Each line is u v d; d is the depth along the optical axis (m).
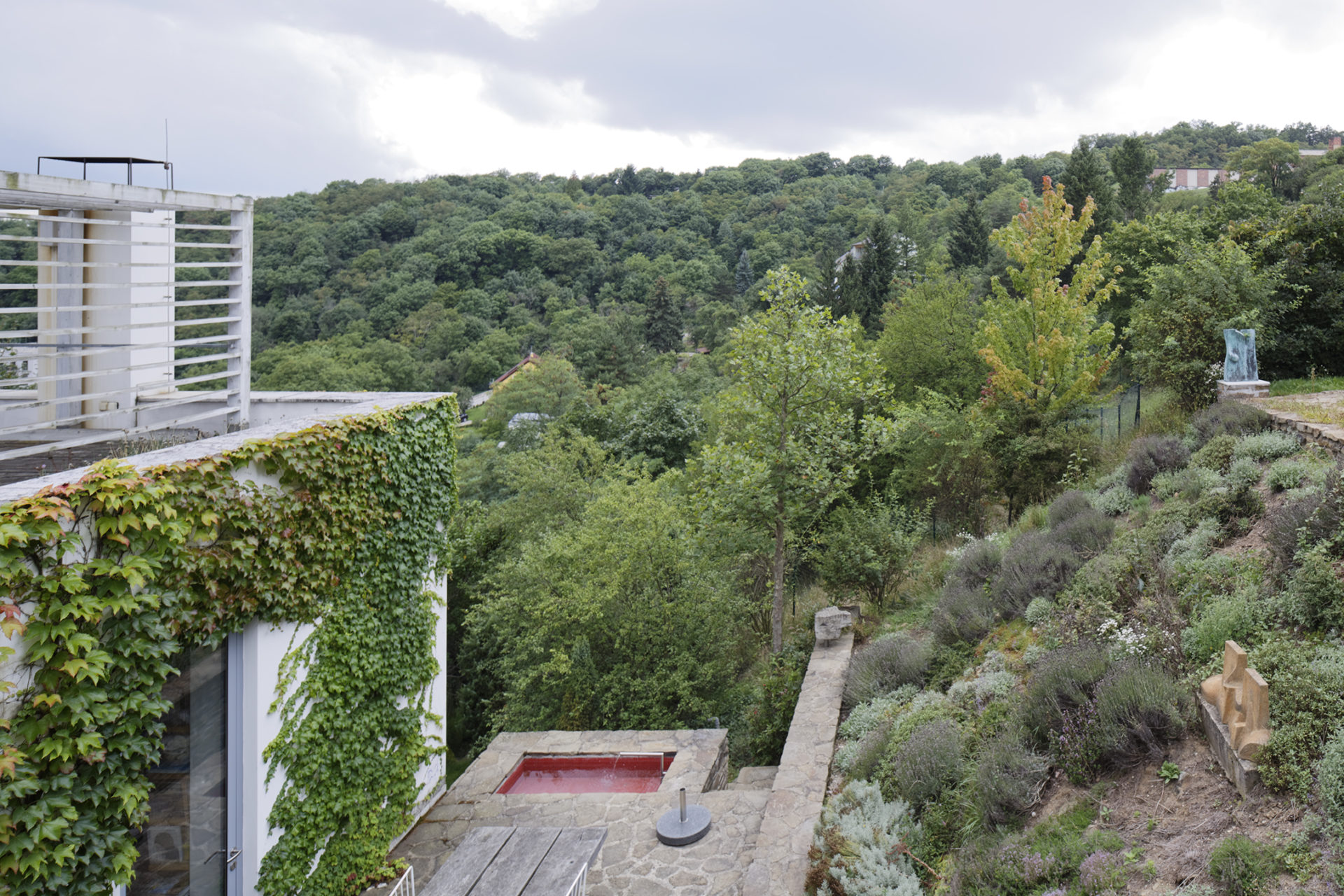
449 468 7.71
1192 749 5.57
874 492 17.75
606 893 6.04
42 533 3.28
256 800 4.96
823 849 6.07
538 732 9.33
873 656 10.05
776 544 15.07
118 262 7.24
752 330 14.23
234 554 4.54
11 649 3.13
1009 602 9.52
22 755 3.19
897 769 7.04
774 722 10.41
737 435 15.30
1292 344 14.86
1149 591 7.97
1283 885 4.20
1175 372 14.09
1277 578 6.98
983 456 16.67
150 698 3.88
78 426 8.01
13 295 14.96
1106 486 12.15
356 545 5.98
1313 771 4.73
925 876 5.79
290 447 5.03
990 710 7.38
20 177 5.39
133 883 4.05
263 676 5.00
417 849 6.70
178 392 8.64
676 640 16.39
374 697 6.38
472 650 20.38
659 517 17.19
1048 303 16.58
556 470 25.02
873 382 14.87
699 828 6.79
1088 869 4.87
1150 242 27.61
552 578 17.28
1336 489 7.08
